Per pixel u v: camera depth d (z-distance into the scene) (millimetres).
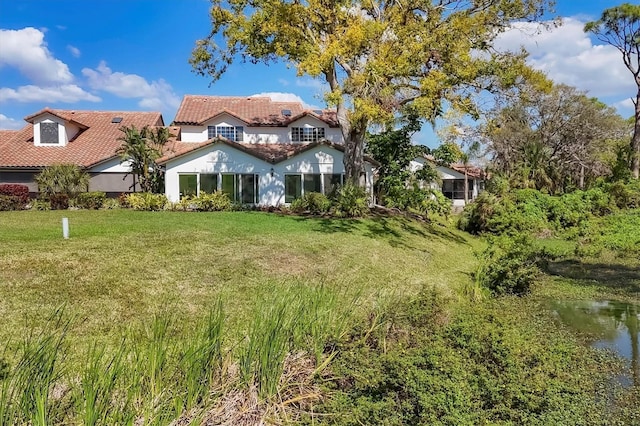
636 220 25766
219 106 32219
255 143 29828
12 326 7426
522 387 5387
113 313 8375
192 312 8812
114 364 4703
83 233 14586
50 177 23344
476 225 25250
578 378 6723
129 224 17047
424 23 20016
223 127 29688
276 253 13961
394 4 20750
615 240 22375
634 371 7523
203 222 18297
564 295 13117
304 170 26922
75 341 7051
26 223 16750
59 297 8805
